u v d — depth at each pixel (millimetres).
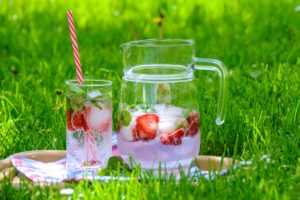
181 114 3045
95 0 8344
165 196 2811
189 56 3080
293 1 7816
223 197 2822
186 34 6977
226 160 3326
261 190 2877
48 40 6727
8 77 5430
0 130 3984
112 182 2896
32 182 3041
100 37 6988
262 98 4285
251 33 6777
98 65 5668
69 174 3123
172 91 3039
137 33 7043
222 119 3262
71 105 3098
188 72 3084
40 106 4383
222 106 3244
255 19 7305
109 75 5172
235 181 2932
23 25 7547
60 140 3805
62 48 6434
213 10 7840
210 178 2971
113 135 3684
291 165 3254
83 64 5457
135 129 3041
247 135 3729
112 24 7520
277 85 4426
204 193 2873
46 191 2924
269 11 7531
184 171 3133
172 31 7184
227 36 6789
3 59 6297
